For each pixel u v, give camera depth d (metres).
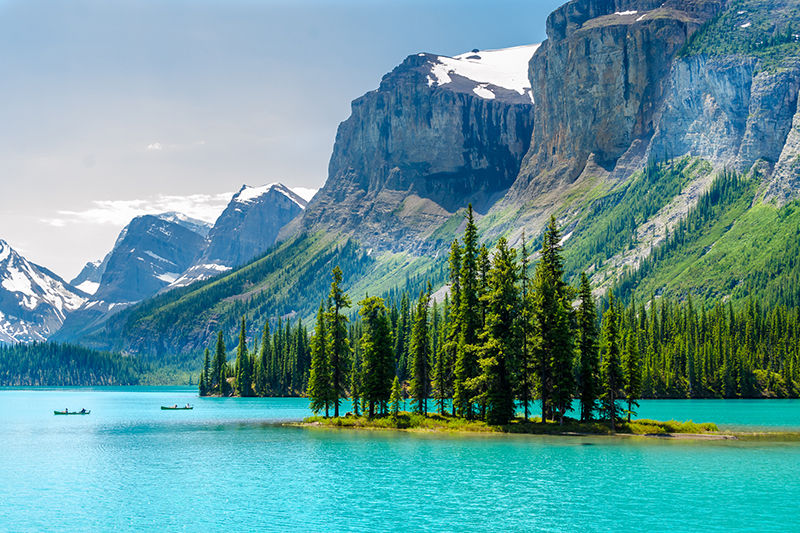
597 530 48.78
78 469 75.12
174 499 58.97
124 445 97.25
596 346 102.00
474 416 108.25
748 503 56.34
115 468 75.56
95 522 51.50
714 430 103.12
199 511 54.62
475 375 104.38
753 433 101.50
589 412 103.81
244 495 60.31
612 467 72.62
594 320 102.31
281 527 49.78
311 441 96.56
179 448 92.69
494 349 97.62
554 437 95.00
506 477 67.31
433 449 85.75
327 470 72.19
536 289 99.81
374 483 65.00
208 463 78.31
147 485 65.38
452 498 58.69
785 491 60.75
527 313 98.38
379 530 48.84
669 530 48.78
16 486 65.38
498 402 100.12
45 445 98.25
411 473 69.94
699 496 58.94
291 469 73.19
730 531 48.41
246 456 83.56
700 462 75.56
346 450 86.62
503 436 96.44
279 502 57.56
